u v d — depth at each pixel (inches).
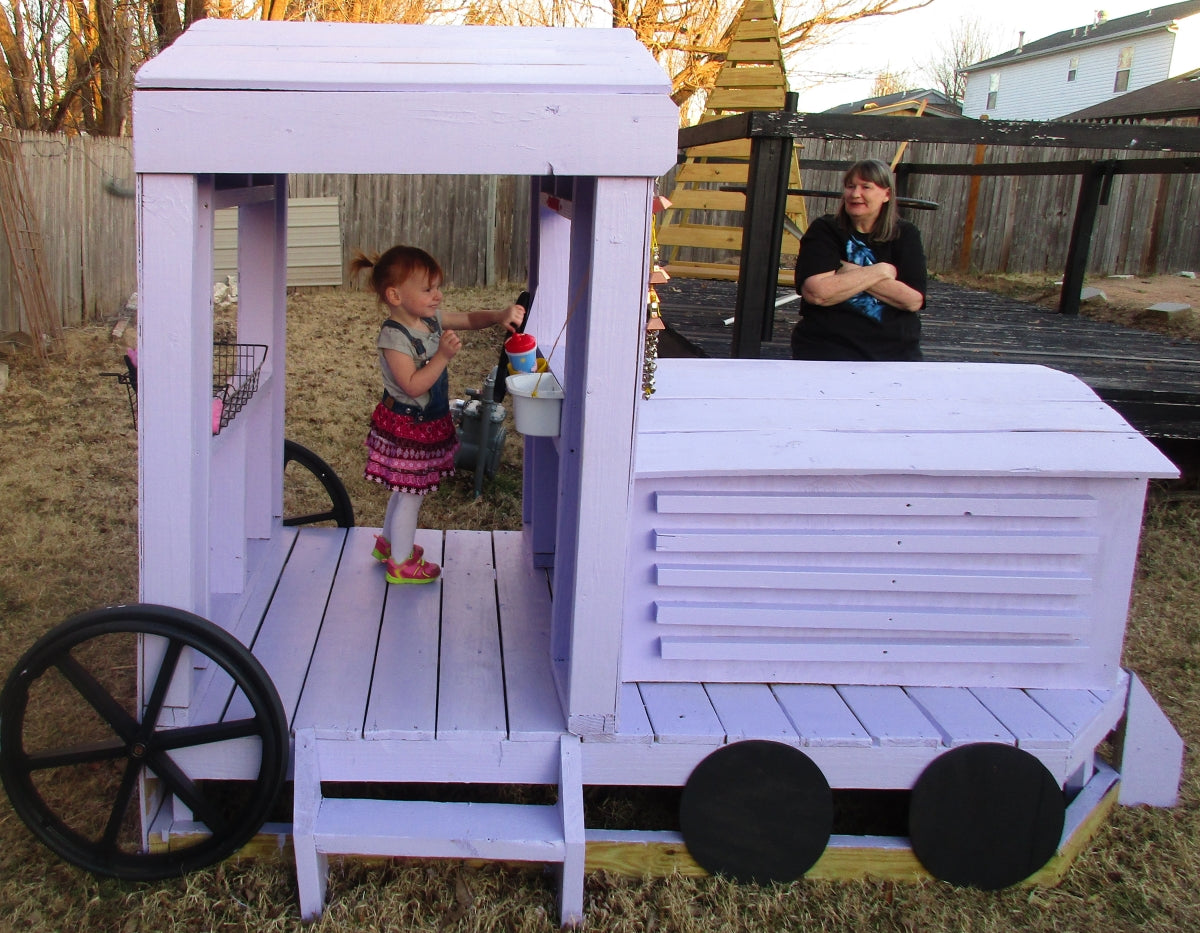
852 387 110.2
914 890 98.3
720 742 92.7
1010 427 102.1
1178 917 96.7
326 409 251.9
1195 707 133.3
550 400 98.3
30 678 86.4
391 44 89.3
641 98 77.5
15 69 401.7
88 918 89.5
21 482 194.2
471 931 89.7
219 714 92.3
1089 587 100.6
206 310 83.2
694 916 92.7
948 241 524.7
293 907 90.9
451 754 92.3
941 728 95.6
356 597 120.5
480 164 77.6
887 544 97.7
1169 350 252.5
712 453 95.7
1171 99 940.6
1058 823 97.6
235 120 75.6
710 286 341.7
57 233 308.0
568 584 101.0
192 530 84.5
